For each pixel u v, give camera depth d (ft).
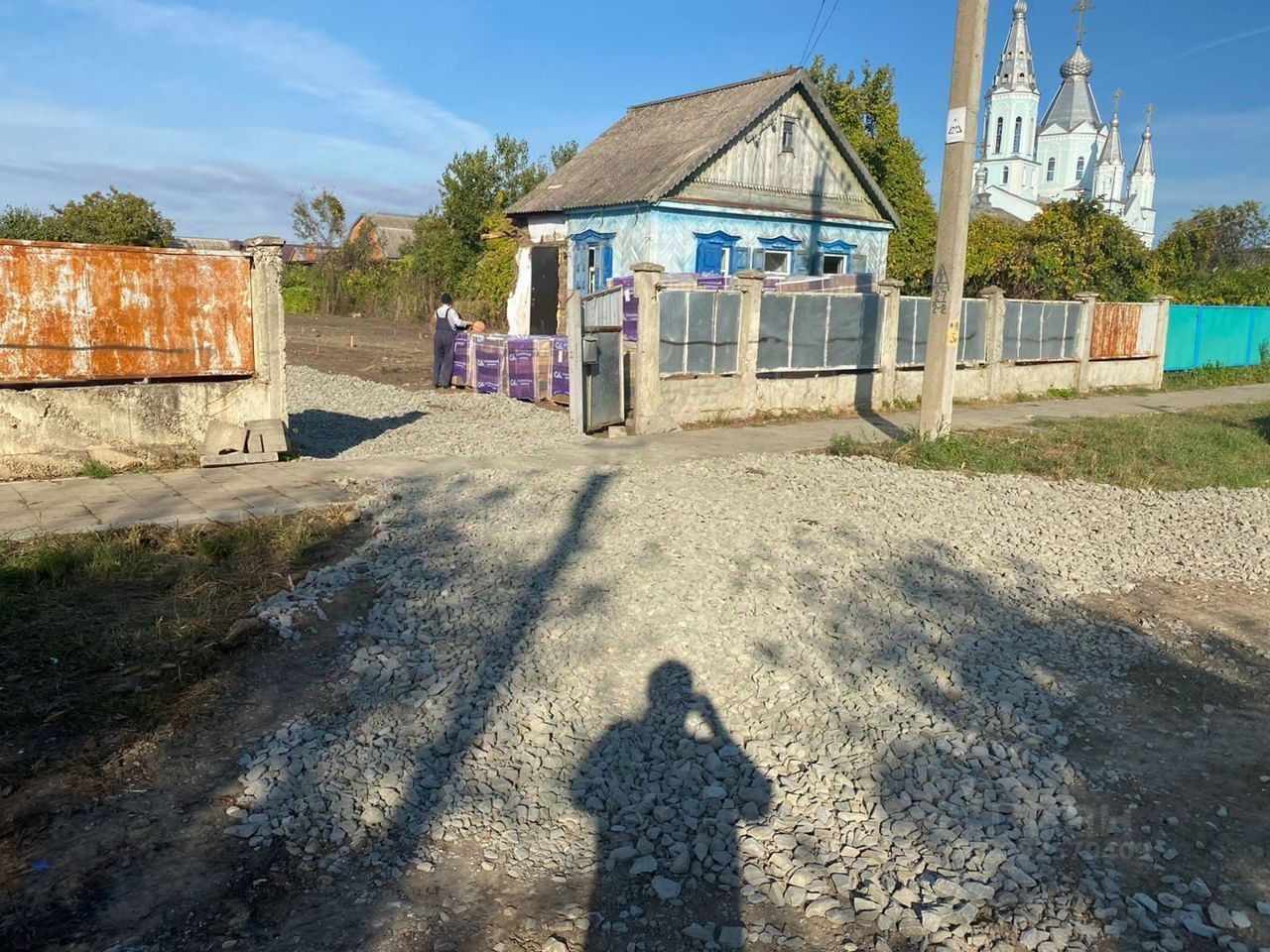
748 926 10.68
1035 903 11.05
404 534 23.24
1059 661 18.33
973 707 16.03
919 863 11.84
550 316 75.72
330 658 16.80
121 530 22.99
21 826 11.64
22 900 10.43
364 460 33.06
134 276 29.78
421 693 15.52
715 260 66.69
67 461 28.99
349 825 12.12
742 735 14.90
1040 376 66.33
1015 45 323.37
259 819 12.10
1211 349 86.43
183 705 14.70
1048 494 32.27
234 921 10.34
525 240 78.59
